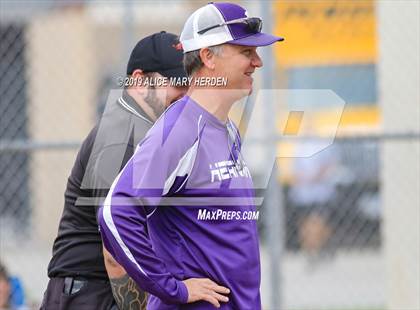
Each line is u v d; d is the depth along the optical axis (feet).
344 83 108.27
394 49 73.36
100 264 45.39
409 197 73.36
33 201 109.60
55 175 118.32
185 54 40.81
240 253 40.37
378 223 136.77
